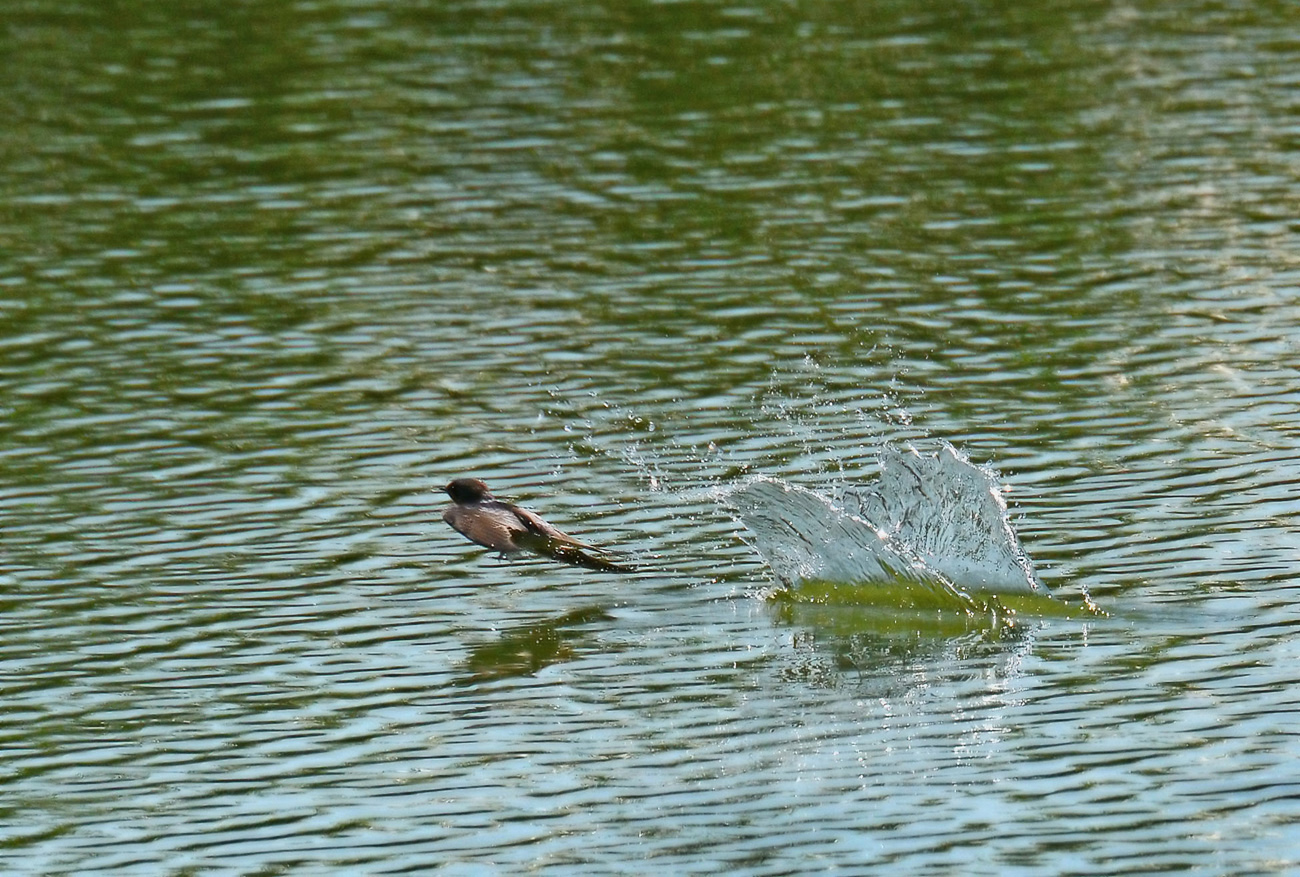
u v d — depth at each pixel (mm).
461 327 23078
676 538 17672
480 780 13492
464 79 33219
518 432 20000
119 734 14328
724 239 25844
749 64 33781
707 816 12844
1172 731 13758
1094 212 26375
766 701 14594
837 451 19172
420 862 12375
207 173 29031
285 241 26234
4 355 22391
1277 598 15781
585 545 15648
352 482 18859
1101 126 30031
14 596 16594
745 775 13414
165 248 26062
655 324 22953
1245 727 13742
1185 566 16438
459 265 25234
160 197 28047
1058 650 15227
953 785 13133
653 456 19312
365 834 12781
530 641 15773
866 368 21359
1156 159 28484
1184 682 14523
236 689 14992
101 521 18062
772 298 23656
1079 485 18141
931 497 16562
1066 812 12680
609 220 26719
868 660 15289
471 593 16688
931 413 20047
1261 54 33688
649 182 28203
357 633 15938
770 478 16703
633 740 14047
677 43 35188
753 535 17250
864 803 12938
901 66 33531
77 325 23328
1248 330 22047
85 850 12695
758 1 37812
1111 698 14336
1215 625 15422
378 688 14984
